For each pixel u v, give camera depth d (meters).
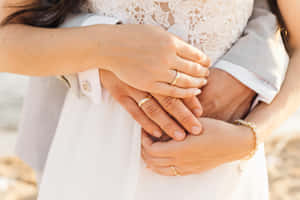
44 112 1.38
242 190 1.03
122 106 0.95
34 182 2.99
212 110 0.97
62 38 0.88
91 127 0.99
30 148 1.41
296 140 4.07
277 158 3.66
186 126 0.90
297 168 3.45
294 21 1.03
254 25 1.02
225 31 0.95
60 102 1.36
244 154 0.92
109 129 0.98
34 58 0.89
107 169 0.98
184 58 0.88
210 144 0.90
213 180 0.98
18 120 4.63
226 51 0.99
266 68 0.95
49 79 1.33
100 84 0.95
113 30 0.87
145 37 0.85
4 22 0.93
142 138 0.97
